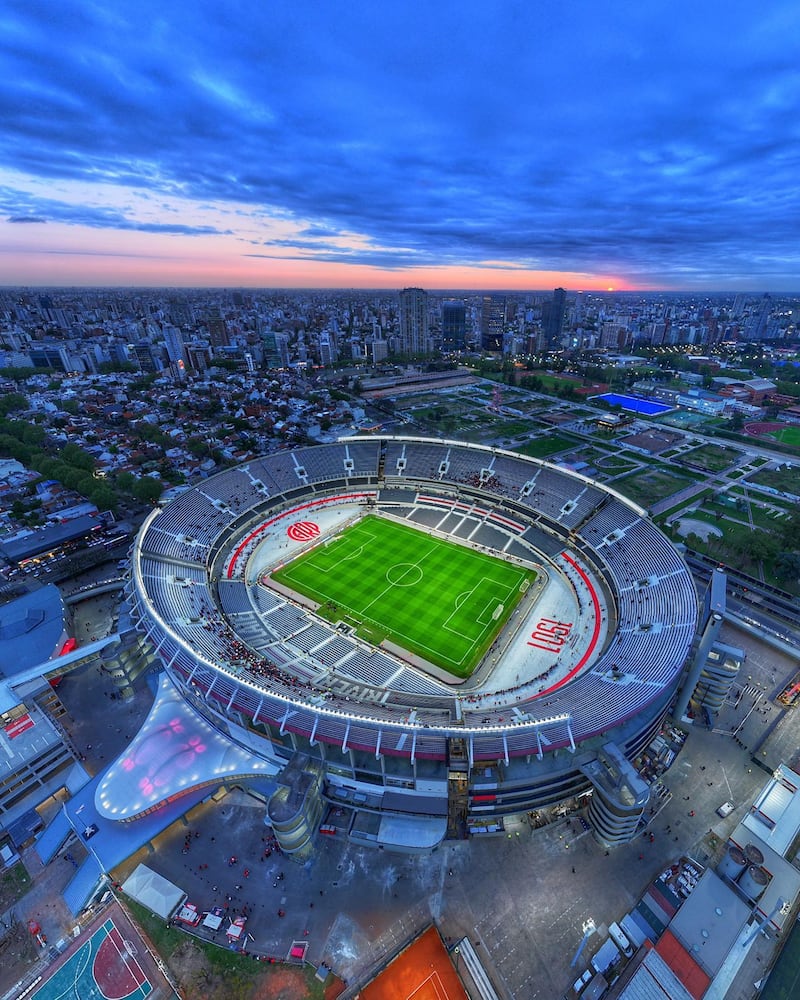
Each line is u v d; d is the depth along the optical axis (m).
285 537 115.38
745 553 115.06
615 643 76.94
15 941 51.31
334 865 56.72
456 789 57.16
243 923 51.47
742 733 71.56
